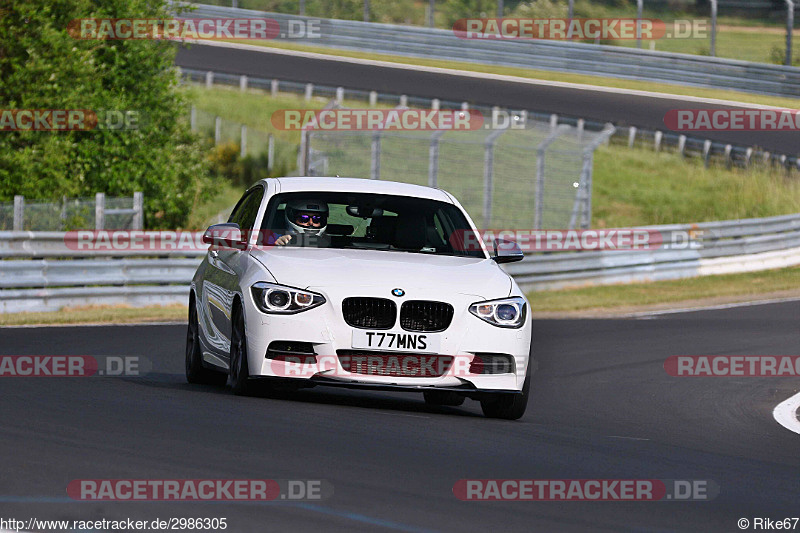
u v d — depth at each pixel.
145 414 25.31
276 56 179.88
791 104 156.88
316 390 35.34
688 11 176.38
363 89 155.75
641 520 18.03
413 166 118.06
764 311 76.38
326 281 28.41
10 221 66.00
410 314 28.36
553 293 85.88
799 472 24.67
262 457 20.72
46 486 17.59
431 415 29.75
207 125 144.75
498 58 176.38
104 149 88.62
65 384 31.69
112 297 64.62
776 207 134.12
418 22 192.25
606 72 169.62
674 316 72.50
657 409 37.38
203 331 33.59
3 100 83.31
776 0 179.75
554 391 40.84
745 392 43.09
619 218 131.62
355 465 20.59
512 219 111.50
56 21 87.88
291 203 32.19
